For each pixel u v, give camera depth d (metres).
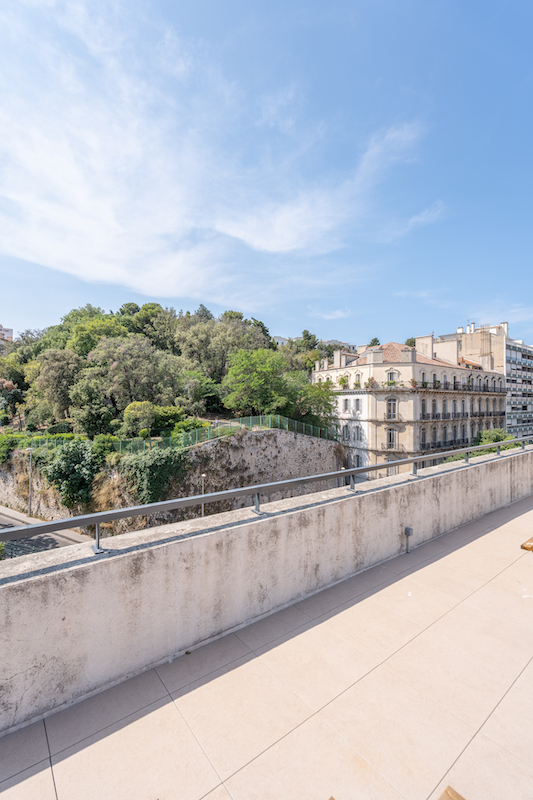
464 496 5.98
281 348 72.88
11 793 1.91
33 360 54.78
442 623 3.39
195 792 1.92
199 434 28.39
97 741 2.22
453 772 2.03
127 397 39.41
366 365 41.38
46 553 2.65
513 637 3.20
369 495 4.46
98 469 27.47
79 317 73.06
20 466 31.83
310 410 40.19
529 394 63.28
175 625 2.95
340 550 4.17
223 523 3.34
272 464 32.06
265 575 3.50
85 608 2.52
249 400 37.59
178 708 2.46
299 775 2.01
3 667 2.24
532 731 2.30
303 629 3.32
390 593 3.91
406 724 2.34
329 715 2.40
